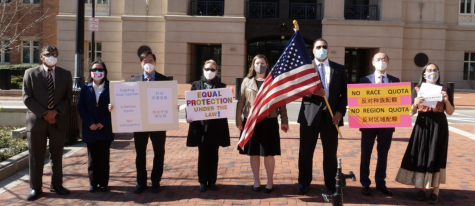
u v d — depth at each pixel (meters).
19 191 5.27
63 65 24.86
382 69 5.27
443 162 4.89
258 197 5.08
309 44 25.53
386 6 23.59
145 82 5.18
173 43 23.67
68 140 8.00
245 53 24.59
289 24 23.52
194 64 25.33
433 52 24.53
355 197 5.07
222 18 23.44
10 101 17.22
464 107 17.19
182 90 21.16
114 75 25.39
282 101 5.01
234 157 7.10
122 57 24.36
